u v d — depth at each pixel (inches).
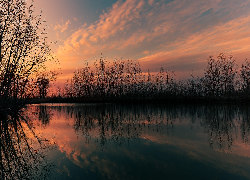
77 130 540.7
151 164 269.1
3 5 684.7
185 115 929.5
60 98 2482.8
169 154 315.9
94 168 252.4
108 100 2359.7
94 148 351.3
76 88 2871.6
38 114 1009.5
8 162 275.1
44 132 507.8
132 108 1439.5
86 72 2780.5
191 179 221.3
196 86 2321.6
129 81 2564.0
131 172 240.5
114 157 300.2
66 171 241.4
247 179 221.8
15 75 816.3
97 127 593.0
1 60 716.0
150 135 469.4
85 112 1127.0
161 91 2512.3
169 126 607.8
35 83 1020.5
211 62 2144.4
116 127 592.7
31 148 348.5
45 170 244.1
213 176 229.5
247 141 403.9
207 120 745.0
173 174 234.5
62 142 396.5
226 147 358.6
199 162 279.0
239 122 684.7
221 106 1514.5
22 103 994.1
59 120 765.9
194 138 433.4
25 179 217.6
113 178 220.5
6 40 722.8
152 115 944.3
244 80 1977.1
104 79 2593.5
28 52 797.2
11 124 644.7
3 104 822.5
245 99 1782.7
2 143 383.9
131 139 426.9
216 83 2079.2
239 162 279.6
